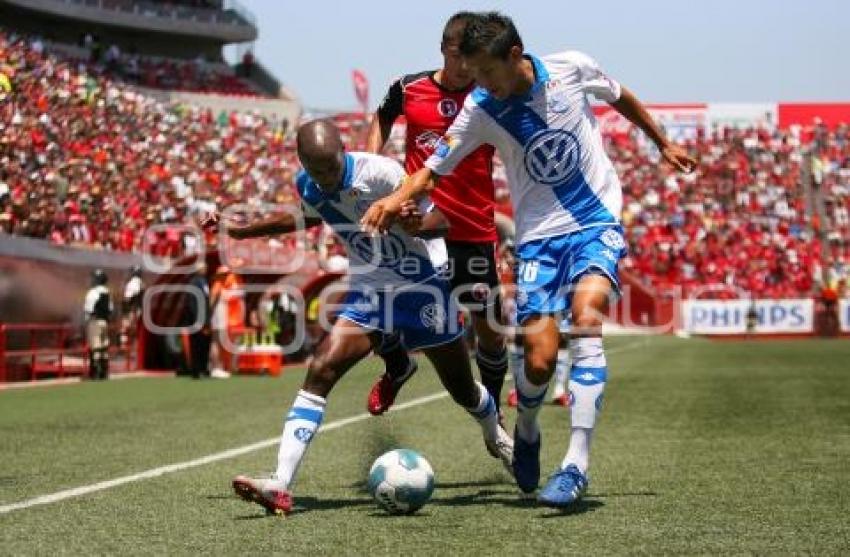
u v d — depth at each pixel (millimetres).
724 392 32344
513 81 12289
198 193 74000
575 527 11289
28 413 27859
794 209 112500
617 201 12984
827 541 10469
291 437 12531
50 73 71875
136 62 102438
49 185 54844
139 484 14844
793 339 90500
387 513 12344
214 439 21234
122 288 49781
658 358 54719
